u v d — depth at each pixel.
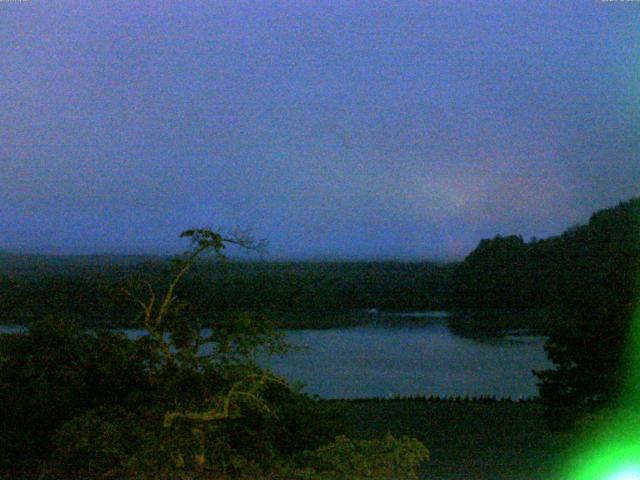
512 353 54.19
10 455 9.41
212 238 10.44
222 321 10.45
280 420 10.59
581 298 19.47
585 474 11.34
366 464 9.08
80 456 9.21
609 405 17.12
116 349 10.48
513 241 76.56
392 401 28.70
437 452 16.33
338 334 59.84
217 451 8.88
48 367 10.23
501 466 13.08
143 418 9.02
